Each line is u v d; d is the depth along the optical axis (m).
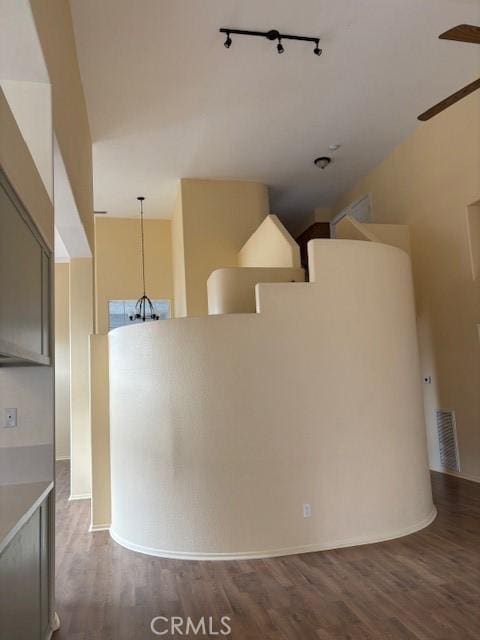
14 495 2.64
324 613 3.05
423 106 6.54
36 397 3.12
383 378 4.48
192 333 4.21
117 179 8.34
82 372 6.70
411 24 5.07
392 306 4.68
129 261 10.19
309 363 4.24
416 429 4.68
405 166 7.40
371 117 6.77
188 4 4.71
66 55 4.34
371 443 4.33
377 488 4.30
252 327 4.18
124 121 6.58
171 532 4.11
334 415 4.25
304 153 7.71
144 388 4.36
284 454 4.10
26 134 3.35
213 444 4.09
